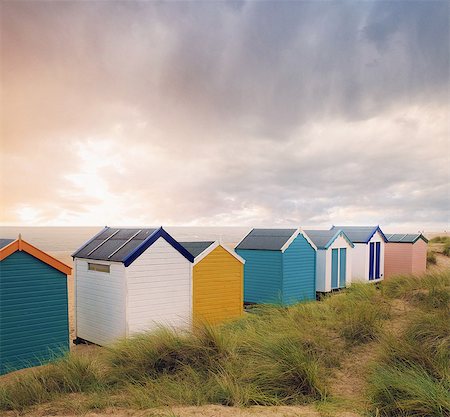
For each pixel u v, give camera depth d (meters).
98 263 10.12
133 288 9.53
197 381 6.04
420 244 21.02
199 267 11.07
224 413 5.04
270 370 6.16
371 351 7.33
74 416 5.05
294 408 5.32
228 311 11.70
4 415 5.22
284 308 9.95
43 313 8.48
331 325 8.42
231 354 6.71
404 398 5.25
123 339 7.85
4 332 7.94
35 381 6.07
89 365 6.64
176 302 10.33
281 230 15.30
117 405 5.38
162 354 6.75
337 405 5.45
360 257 19.39
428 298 9.54
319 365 6.70
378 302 9.84
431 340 6.94
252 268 14.98
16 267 8.13
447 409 4.91
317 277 16.75
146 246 9.76
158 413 4.98
